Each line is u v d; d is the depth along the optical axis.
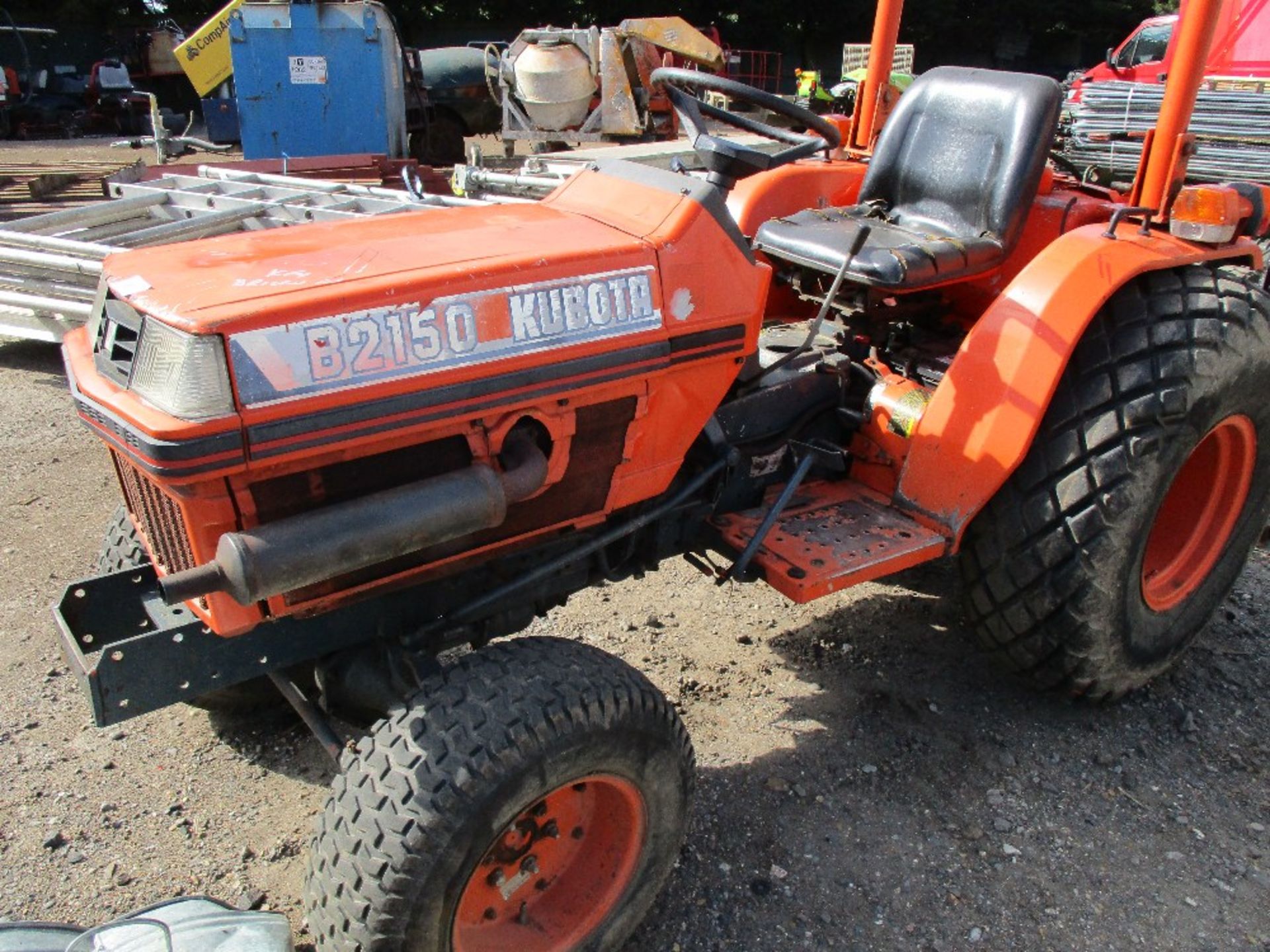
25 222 6.36
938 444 2.67
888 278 2.77
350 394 1.71
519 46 11.38
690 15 28.09
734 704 2.96
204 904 2.03
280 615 1.87
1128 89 6.18
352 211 6.58
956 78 3.30
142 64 21.16
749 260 2.23
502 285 1.87
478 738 1.78
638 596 3.53
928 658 3.20
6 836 2.43
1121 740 2.87
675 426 2.24
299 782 2.65
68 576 3.55
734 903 2.30
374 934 1.74
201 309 1.62
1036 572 2.67
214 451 1.60
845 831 2.51
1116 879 2.39
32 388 5.44
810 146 2.33
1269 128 5.56
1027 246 3.29
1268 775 2.75
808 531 2.65
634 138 11.37
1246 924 2.28
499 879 1.99
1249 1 7.13
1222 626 3.43
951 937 2.23
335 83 11.02
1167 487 2.67
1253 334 2.71
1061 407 2.66
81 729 2.81
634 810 2.06
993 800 2.62
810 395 2.92
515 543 2.19
